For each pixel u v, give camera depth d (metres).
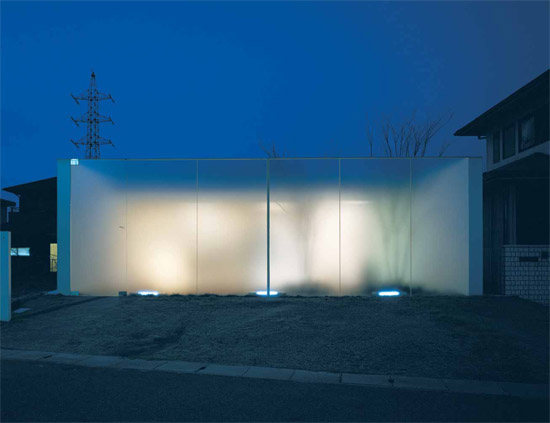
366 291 10.88
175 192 11.26
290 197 11.04
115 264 11.29
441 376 5.45
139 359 6.20
